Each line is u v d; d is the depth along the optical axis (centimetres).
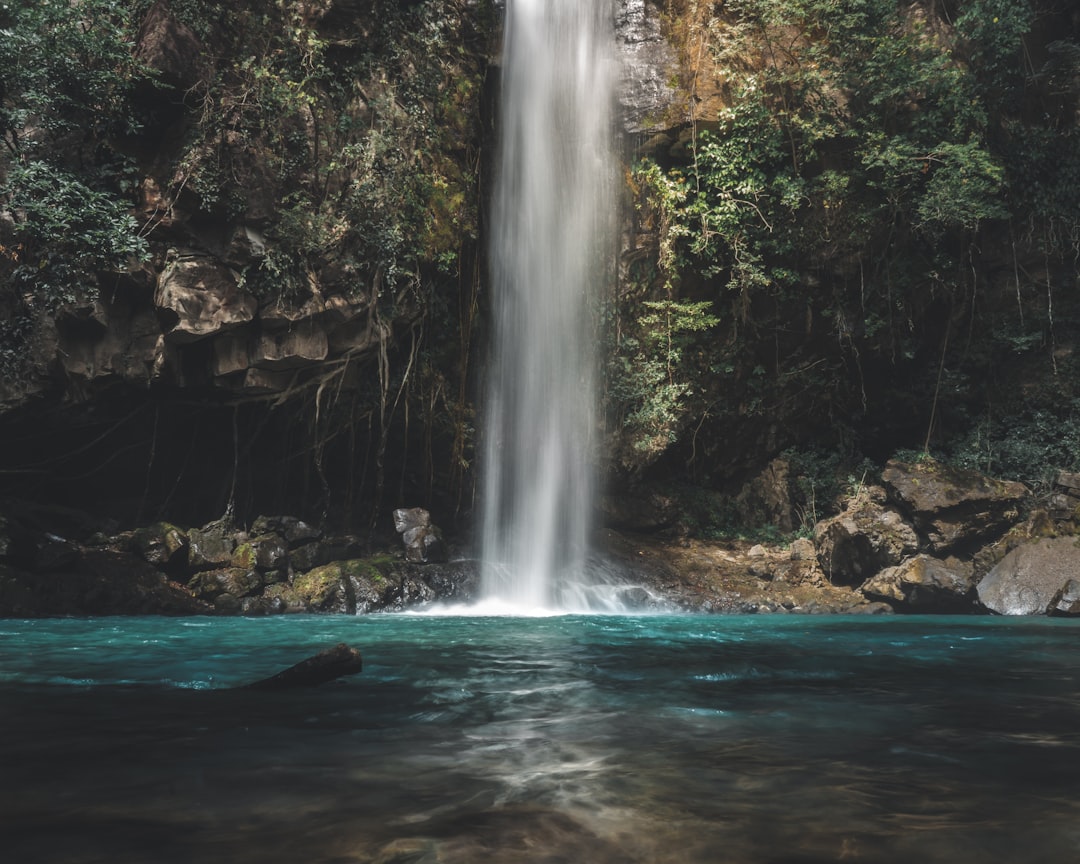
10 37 1309
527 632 1005
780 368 2098
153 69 1372
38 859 202
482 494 1903
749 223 1958
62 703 447
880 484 1952
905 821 238
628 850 212
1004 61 2045
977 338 2136
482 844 214
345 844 213
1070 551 1605
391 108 1662
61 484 1622
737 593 1748
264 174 1495
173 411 1619
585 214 1981
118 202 1369
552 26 1984
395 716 411
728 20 1964
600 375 1994
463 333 1842
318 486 1831
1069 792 270
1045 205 2061
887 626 1173
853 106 1972
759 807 252
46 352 1379
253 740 349
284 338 1517
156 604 1370
